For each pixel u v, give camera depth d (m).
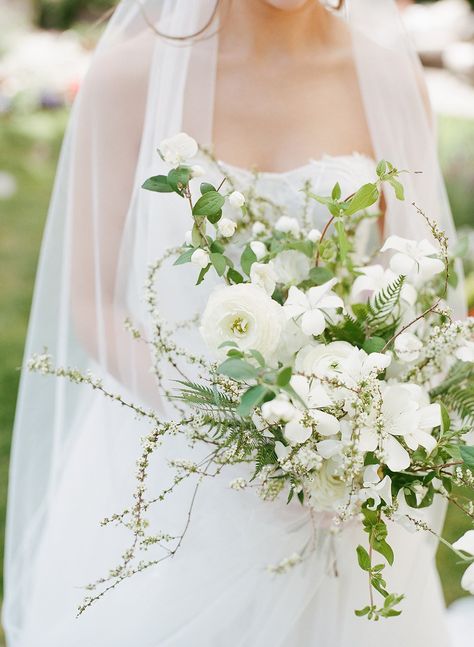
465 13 9.64
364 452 1.20
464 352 1.27
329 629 1.55
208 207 1.28
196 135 1.68
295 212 1.66
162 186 1.29
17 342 4.25
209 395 1.25
